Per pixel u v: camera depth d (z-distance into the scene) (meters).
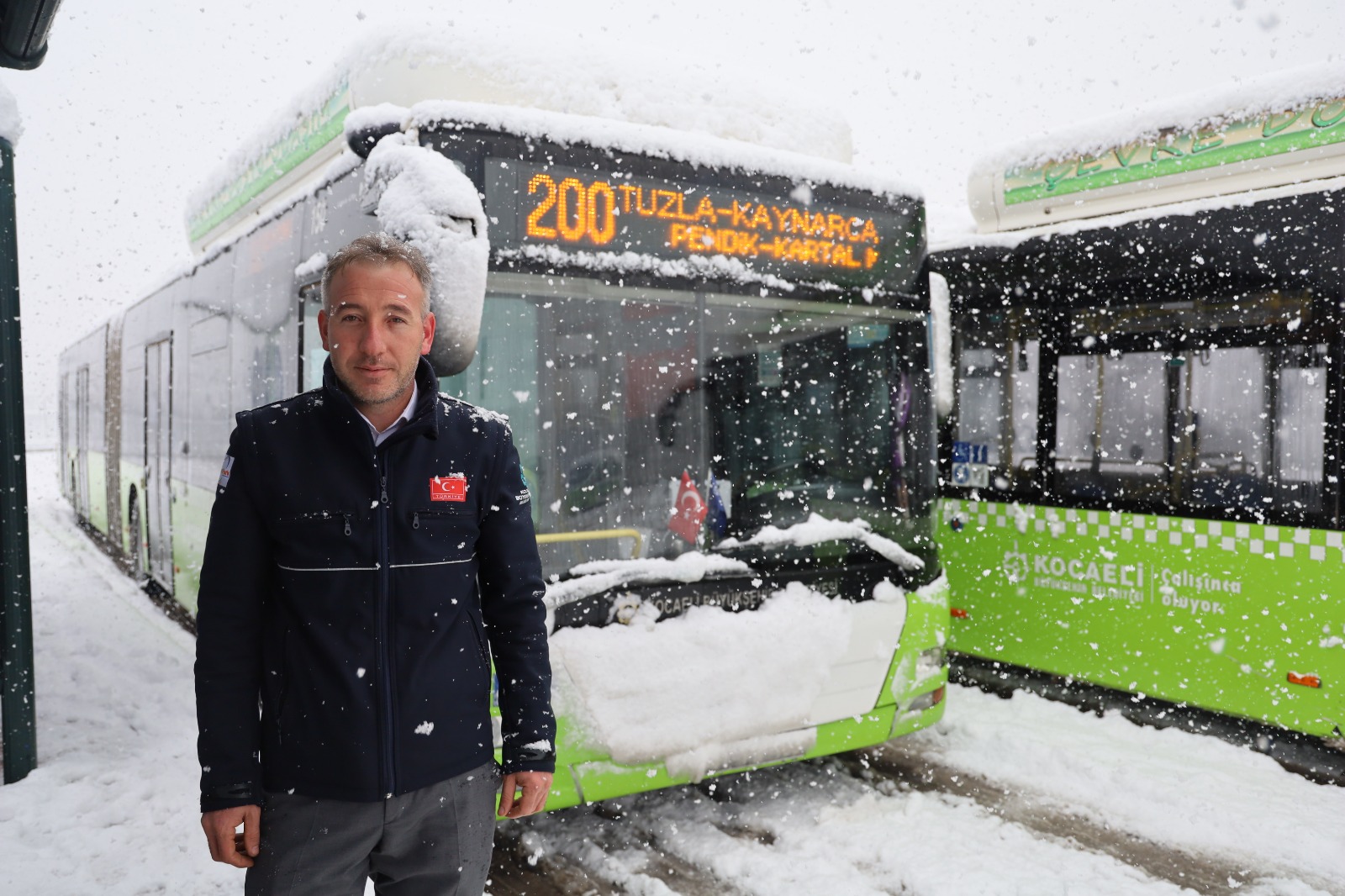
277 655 2.05
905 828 4.39
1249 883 3.89
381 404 2.07
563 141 4.00
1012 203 6.68
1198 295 5.69
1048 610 6.50
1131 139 6.02
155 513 8.97
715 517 4.26
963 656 7.21
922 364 4.89
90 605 9.45
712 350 4.31
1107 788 4.86
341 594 2.04
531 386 3.90
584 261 4.03
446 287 3.20
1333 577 5.14
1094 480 6.24
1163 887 3.82
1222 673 5.61
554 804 3.81
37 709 6.23
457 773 2.12
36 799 4.71
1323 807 4.63
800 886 3.83
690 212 4.28
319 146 5.02
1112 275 6.09
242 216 6.46
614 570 3.99
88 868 3.97
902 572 4.65
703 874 3.97
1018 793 4.83
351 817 2.03
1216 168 5.63
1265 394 5.40
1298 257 5.24
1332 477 5.14
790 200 4.53
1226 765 5.20
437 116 3.77
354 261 2.05
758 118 4.94
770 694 4.20
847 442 4.64
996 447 6.82
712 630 4.08
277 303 5.36
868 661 4.48
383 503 2.06
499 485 2.26
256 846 2.04
